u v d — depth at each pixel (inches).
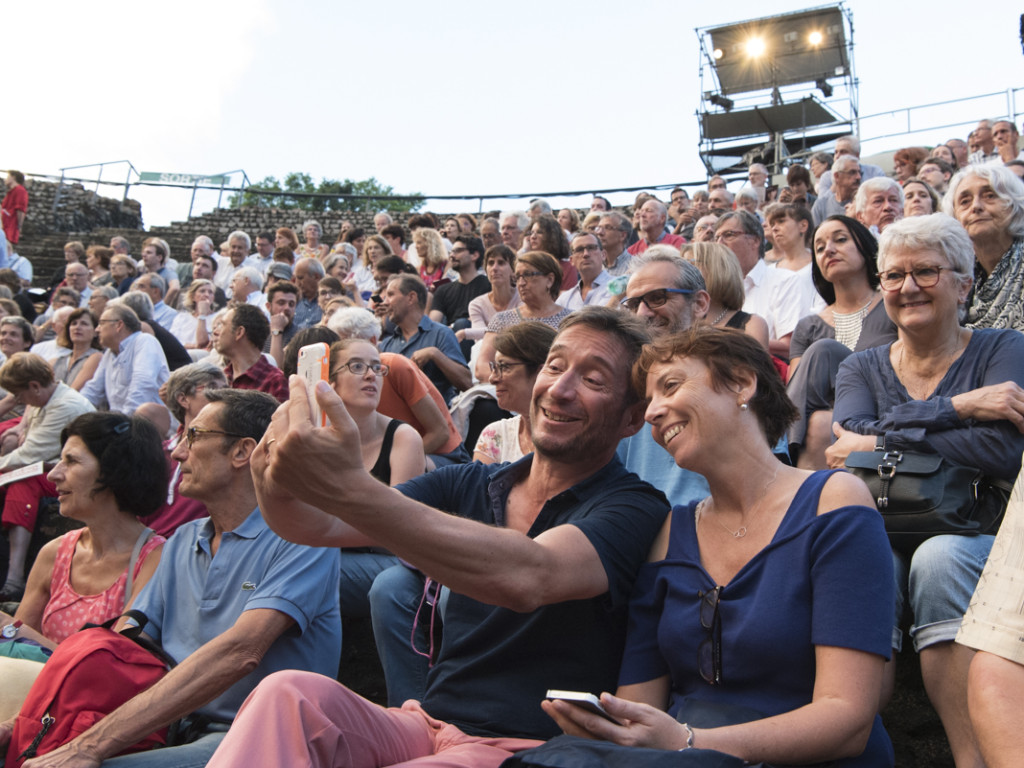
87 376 284.7
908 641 117.5
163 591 120.0
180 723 108.6
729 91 800.9
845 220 166.4
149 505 141.6
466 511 99.4
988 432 105.3
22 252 716.7
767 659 73.4
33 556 213.5
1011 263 144.2
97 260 522.9
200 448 118.5
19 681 117.8
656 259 138.2
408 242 705.0
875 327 151.1
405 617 122.1
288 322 294.7
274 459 65.6
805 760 68.4
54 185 807.1
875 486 105.3
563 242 301.7
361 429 148.0
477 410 204.7
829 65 771.4
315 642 111.2
